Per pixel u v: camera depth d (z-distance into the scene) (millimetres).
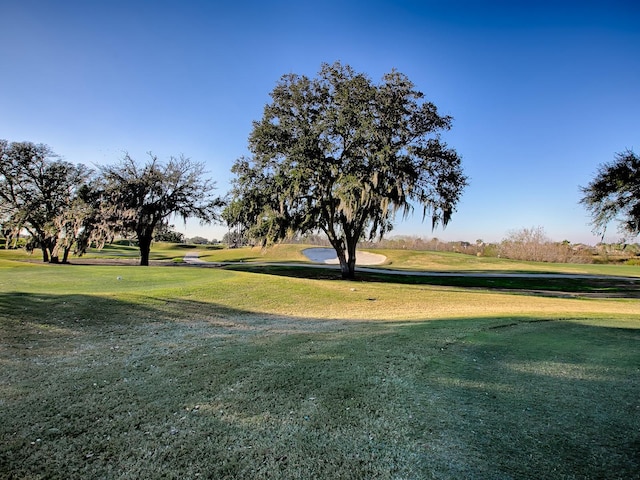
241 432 3115
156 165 30359
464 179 22578
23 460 2688
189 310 9195
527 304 13438
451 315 9773
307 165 20438
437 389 4055
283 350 5648
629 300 16703
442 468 2617
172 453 2797
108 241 28547
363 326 7945
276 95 22109
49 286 11078
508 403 3691
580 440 2979
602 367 4836
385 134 20234
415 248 61781
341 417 3391
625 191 21625
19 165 33281
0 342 5734
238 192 22375
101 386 4109
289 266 31547
